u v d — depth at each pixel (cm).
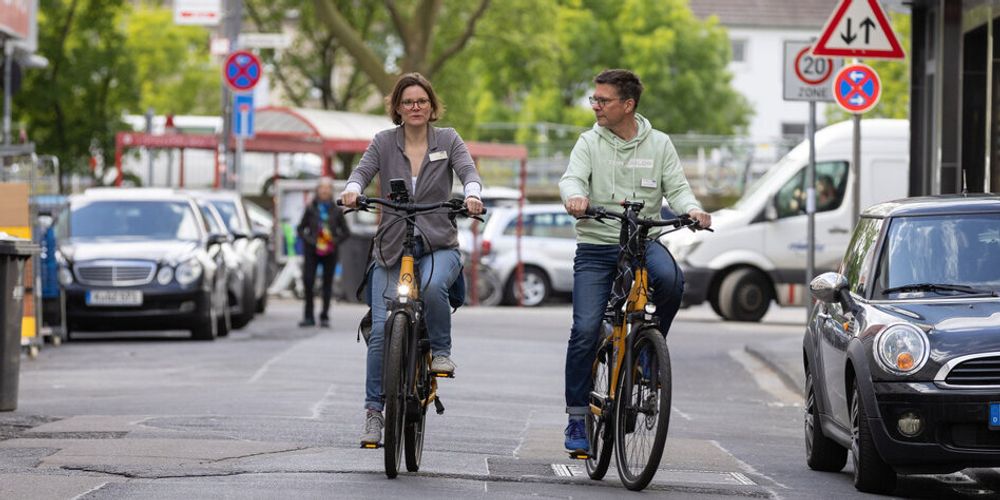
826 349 2327
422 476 2091
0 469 2106
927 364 2038
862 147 6116
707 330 5688
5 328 2883
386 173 2159
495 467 2227
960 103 4512
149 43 14038
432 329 2152
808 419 2455
